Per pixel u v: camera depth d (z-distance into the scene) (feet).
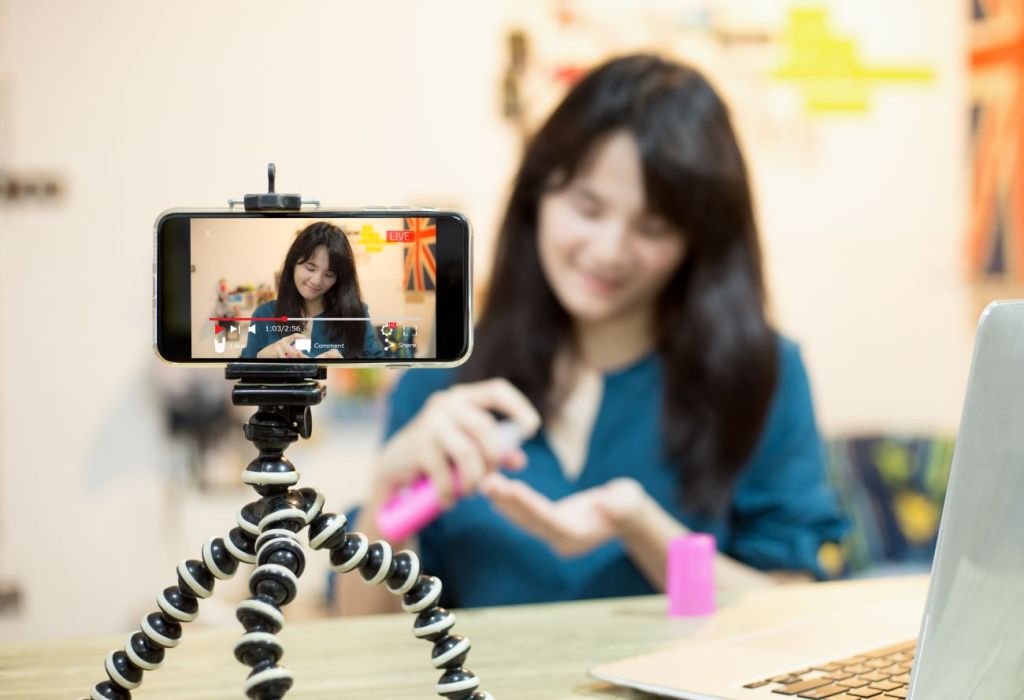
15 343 7.60
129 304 7.77
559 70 8.46
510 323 5.69
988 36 9.46
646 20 8.64
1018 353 1.65
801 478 5.88
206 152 7.86
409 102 8.20
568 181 5.41
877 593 3.61
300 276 1.86
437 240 1.86
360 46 8.09
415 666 2.64
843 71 9.14
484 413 4.88
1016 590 1.65
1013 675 1.65
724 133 5.41
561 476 5.69
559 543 4.96
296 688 2.44
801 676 2.28
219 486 7.85
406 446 4.88
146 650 1.83
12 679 2.52
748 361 5.48
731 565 5.24
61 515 7.66
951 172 9.42
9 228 7.57
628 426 5.67
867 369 9.23
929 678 1.74
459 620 3.22
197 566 1.82
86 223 7.70
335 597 5.50
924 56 9.34
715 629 3.08
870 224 9.25
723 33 8.83
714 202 5.33
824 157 9.11
